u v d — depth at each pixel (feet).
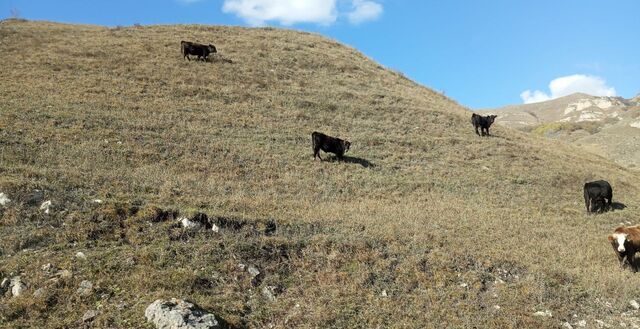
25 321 25.41
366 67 133.69
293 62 119.44
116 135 62.69
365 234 40.52
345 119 90.33
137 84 86.74
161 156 59.16
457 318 30.71
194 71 98.63
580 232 52.29
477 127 95.35
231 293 30.09
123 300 27.73
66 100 73.00
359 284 33.35
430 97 125.39
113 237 34.12
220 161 61.36
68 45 104.47
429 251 39.37
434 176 69.31
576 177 77.00
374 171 67.97
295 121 84.28
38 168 46.98
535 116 403.95
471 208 56.44
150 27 135.23
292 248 36.32
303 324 28.22
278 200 50.16
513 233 47.85
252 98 90.63
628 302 35.42
